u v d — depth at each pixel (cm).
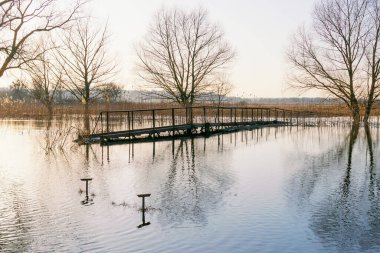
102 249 788
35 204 1110
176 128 3119
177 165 1789
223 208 1085
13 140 2681
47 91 4656
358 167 1741
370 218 1008
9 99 5009
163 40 4116
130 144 2642
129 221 963
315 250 799
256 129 4056
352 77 4244
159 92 4219
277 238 860
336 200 1182
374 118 5619
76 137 2822
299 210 1072
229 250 790
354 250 804
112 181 1432
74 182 1405
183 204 1123
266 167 1742
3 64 1560
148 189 1310
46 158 1958
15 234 872
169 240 840
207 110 6159
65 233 878
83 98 4194
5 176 1500
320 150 2334
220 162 1878
